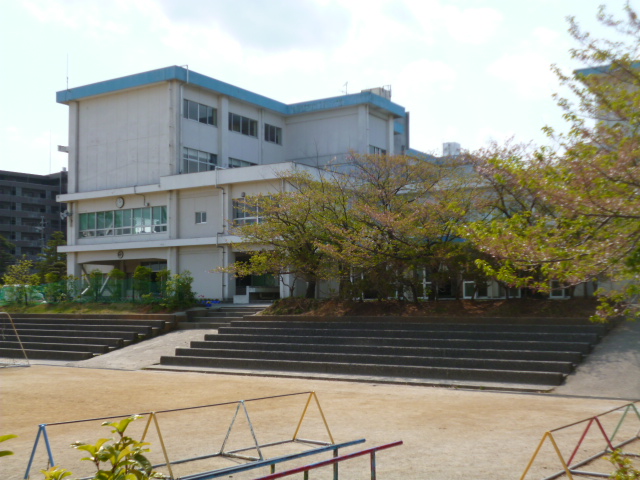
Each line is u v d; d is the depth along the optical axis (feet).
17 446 33.04
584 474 25.22
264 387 54.19
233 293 115.24
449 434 33.65
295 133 148.87
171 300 97.71
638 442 30.96
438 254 71.26
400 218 73.61
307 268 83.15
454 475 25.72
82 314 98.84
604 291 29.99
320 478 25.99
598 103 27.89
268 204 85.87
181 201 122.52
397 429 35.24
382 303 77.05
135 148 130.00
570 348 55.88
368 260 73.67
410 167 78.13
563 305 65.46
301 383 56.70
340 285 82.53
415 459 28.55
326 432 34.83
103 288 108.68
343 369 61.05
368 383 56.18
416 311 72.90
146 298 100.83
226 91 133.80
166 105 126.52
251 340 73.97
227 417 40.22
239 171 113.39
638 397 45.09
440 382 54.03
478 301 73.31
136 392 52.21
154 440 33.86
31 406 45.60
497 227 26.84
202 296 118.32
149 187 123.65
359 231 76.02
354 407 42.93
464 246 71.82
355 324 72.18
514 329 62.18
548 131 28.81
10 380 61.26
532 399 45.60
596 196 22.71
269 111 145.89
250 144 140.97
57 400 48.32
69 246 134.41
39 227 261.85
